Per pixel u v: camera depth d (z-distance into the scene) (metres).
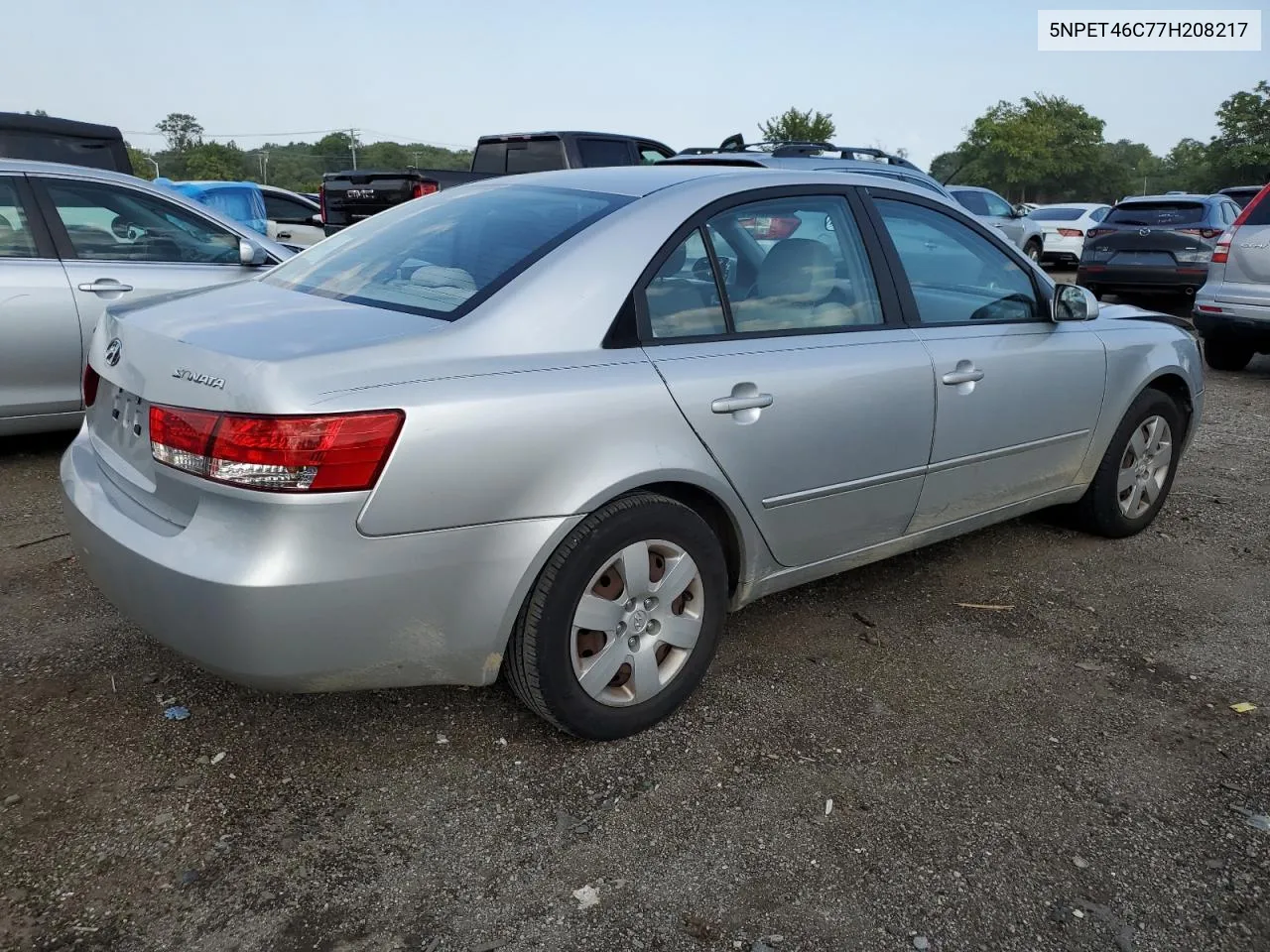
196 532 2.32
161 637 2.44
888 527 3.50
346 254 3.21
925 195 3.70
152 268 5.46
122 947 2.08
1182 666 3.44
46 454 5.43
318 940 2.12
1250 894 2.35
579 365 2.60
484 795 2.61
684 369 2.78
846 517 3.31
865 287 3.38
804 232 3.24
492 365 2.48
